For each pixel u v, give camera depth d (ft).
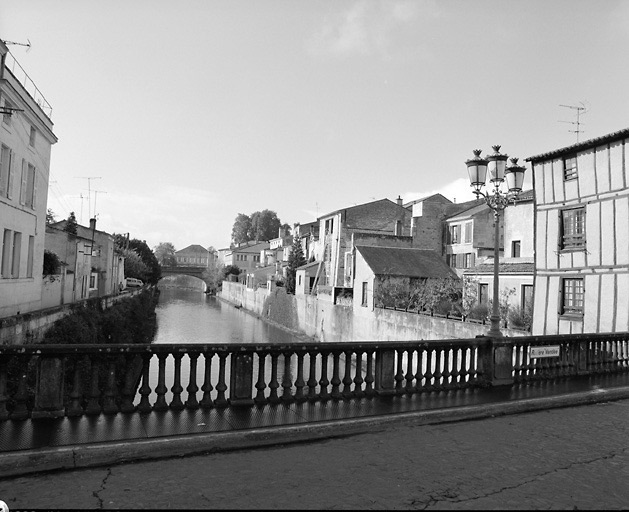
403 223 164.25
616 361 39.70
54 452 17.30
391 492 15.99
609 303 59.98
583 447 21.22
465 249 136.77
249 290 239.50
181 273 352.49
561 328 66.39
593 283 62.28
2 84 50.26
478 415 26.20
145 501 14.89
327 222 171.12
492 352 31.99
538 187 71.82
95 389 21.91
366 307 108.68
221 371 24.08
